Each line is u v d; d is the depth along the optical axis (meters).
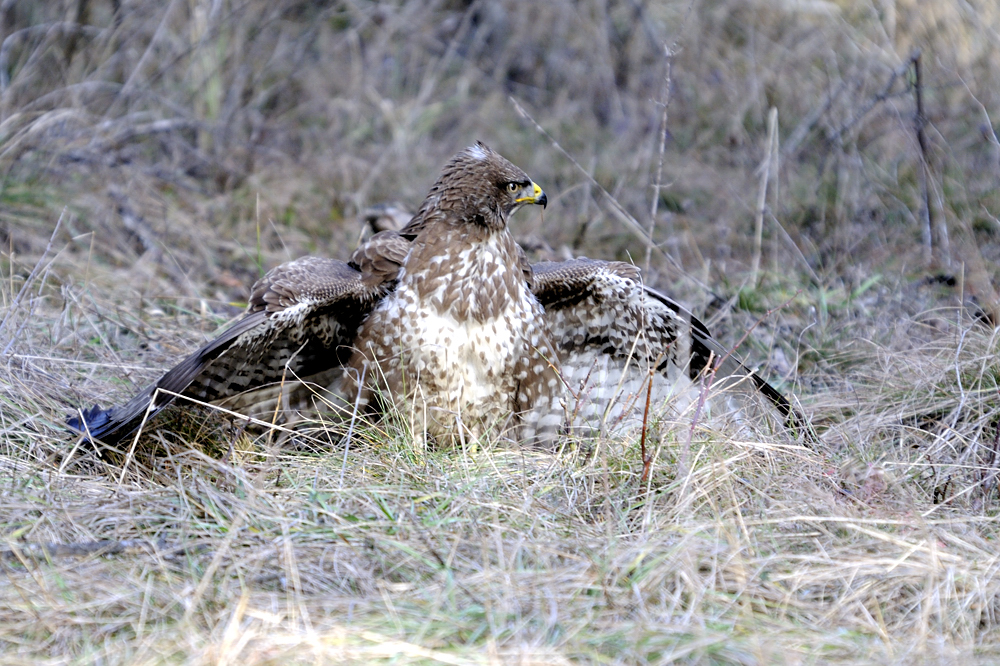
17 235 13.37
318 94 19.33
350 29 20.22
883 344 11.68
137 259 13.86
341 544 7.02
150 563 6.81
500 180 9.41
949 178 15.07
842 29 17.77
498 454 9.01
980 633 6.37
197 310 12.76
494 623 6.14
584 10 21.16
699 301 13.23
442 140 19.09
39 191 14.34
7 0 17.39
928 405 10.18
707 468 7.96
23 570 6.77
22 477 8.19
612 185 17.06
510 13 21.80
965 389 10.20
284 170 16.78
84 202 14.49
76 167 15.23
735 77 18.47
